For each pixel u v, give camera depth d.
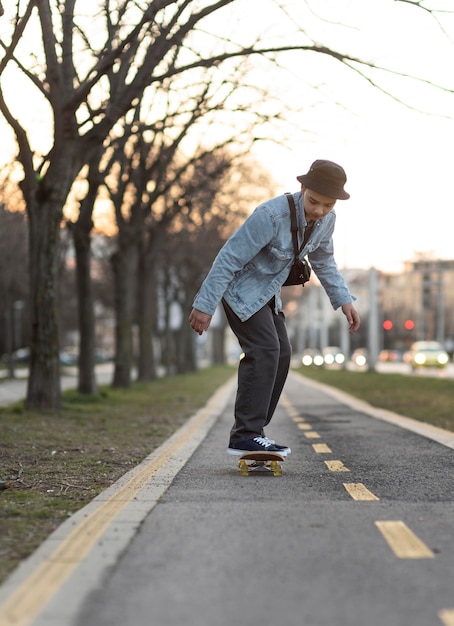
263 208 6.77
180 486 6.77
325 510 5.62
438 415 15.12
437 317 130.50
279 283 7.01
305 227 6.83
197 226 40.41
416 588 3.82
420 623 3.32
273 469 7.43
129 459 9.38
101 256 46.19
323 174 6.58
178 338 55.94
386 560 4.32
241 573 4.07
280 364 7.29
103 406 19.22
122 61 13.52
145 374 38.16
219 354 91.19
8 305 51.88
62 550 4.55
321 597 3.68
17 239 42.78
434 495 6.29
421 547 4.58
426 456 8.90
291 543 4.68
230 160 24.81
